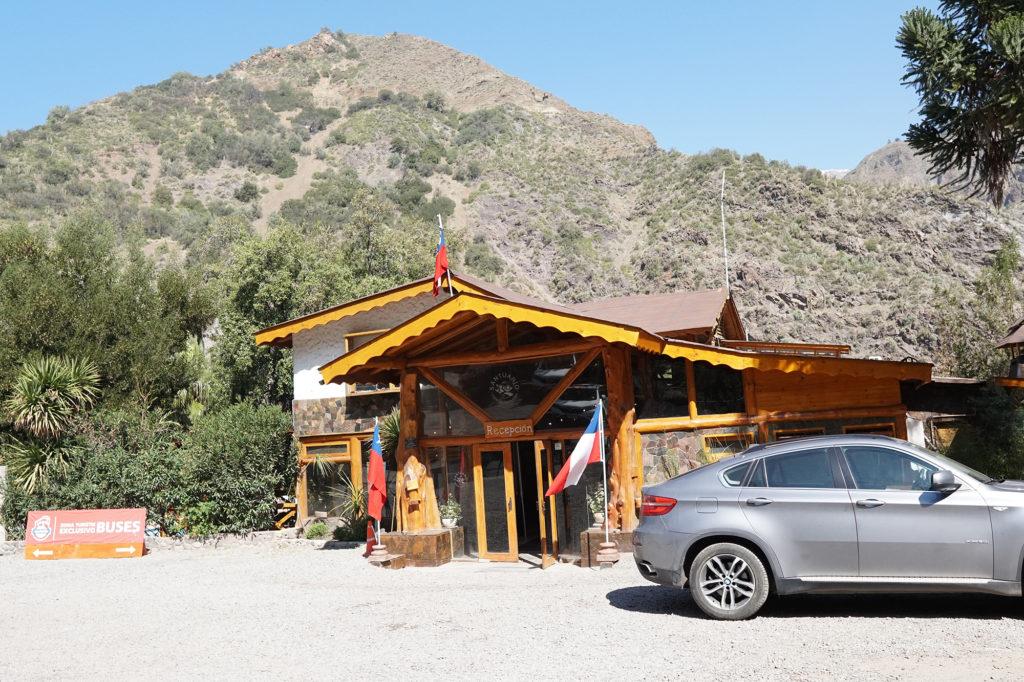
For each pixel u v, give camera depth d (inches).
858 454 317.4
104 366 973.8
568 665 266.1
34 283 956.0
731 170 3951.8
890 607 321.7
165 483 791.1
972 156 486.3
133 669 300.7
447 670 270.7
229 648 326.6
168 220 4151.1
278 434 820.0
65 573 611.8
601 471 548.1
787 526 312.8
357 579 513.7
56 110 5880.9
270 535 772.0
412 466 592.7
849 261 3144.7
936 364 1374.3
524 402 569.9
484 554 576.7
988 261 3093.0
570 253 3806.6
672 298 829.2
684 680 241.0
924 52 463.8
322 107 7234.3
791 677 237.1
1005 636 266.8
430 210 4224.9
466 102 7332.7
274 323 1423.5
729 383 569.9
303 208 4347.9
